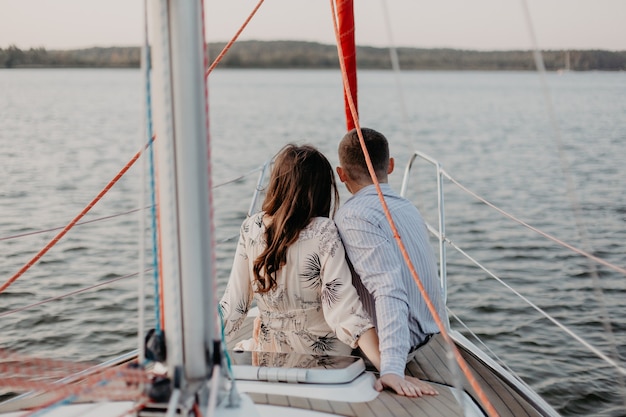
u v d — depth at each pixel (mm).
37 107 35000
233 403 1398
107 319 5898
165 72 1253
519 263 7859
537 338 5586
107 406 1705
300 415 1781
